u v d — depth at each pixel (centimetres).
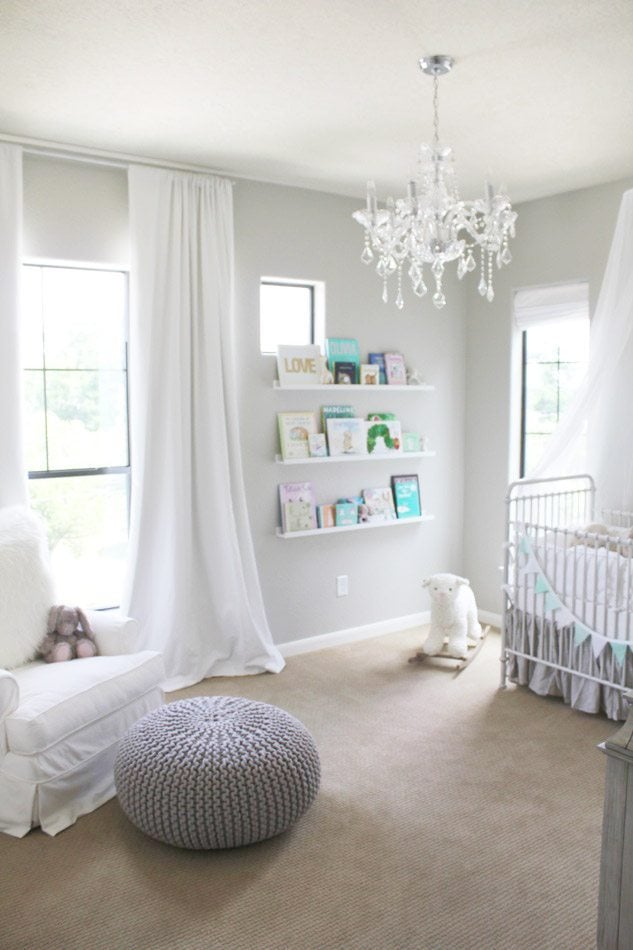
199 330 378
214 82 272
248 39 239
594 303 416
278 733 255
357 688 376
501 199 259
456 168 378
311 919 211
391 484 461
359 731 328
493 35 236
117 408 383
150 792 236
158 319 366
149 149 349
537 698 364
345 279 434
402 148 348
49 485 368
